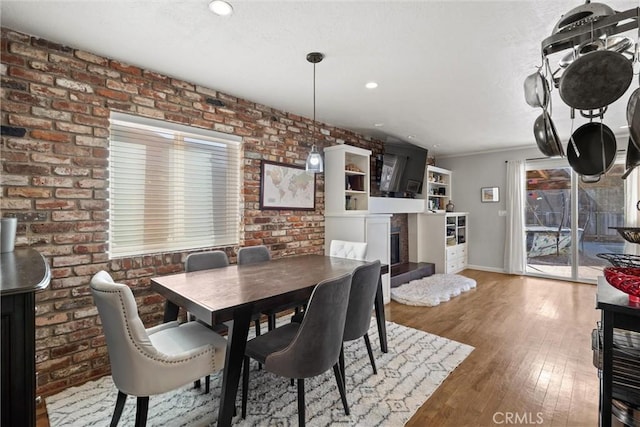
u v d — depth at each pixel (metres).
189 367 1.51
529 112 3.55
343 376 1.94
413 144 5.29
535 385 2.08
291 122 3.68
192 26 1.91
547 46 1.30
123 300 1.35
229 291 1.78
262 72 2.56
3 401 0.81
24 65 1.98
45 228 2.05
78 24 1.89
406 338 2.86
